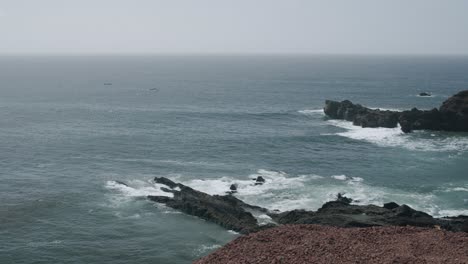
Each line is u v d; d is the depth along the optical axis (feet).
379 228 76.59
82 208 144.15
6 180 170.81
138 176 175.94
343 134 264.52
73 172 181.27
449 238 71.46
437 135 255.09
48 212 141.08
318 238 70.85
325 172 184.03
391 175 178.91
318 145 236.02
